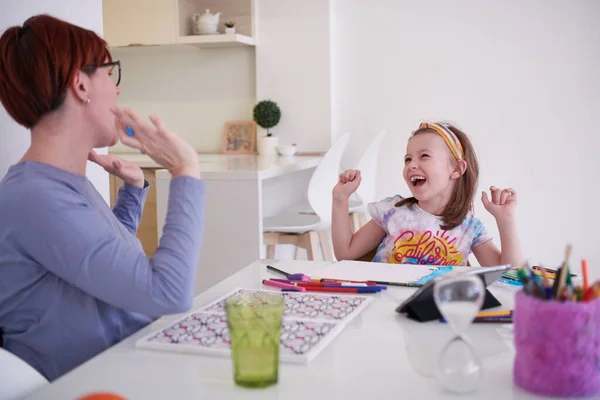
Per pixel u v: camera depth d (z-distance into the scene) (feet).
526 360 2.62
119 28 12.95
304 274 4.77
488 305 3.86
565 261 2.63
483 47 12.16
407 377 2.80
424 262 6.03
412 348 3.18
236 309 2.78
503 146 12.25
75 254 3.33
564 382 2.54
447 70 12.39
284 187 13.10
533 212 12.23
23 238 3.39
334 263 5.17
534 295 2.65
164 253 3.47
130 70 14.10
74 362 3.66
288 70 12.89
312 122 12.88
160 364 3.02
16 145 5.45
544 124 12.00
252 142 13.38
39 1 5.65
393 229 6.22
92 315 3.66
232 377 2.85
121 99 14.24
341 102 13.01
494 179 12.37
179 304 3.43
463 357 2.74
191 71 13.75
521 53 11.97
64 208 3.39
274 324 2.72
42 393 2.70
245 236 9.14
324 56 12.67
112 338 3.79
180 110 13.92
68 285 3.62
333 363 2.99
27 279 3.54
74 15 6.13
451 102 12.43
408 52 12.54
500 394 2.60
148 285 3.36
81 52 3.64
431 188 5.98
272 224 10.61
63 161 3.72
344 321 3.56
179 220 3.55
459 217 6.06
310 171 12.87
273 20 12.87
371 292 4.26
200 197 3.64
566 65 11.78
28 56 3.51
